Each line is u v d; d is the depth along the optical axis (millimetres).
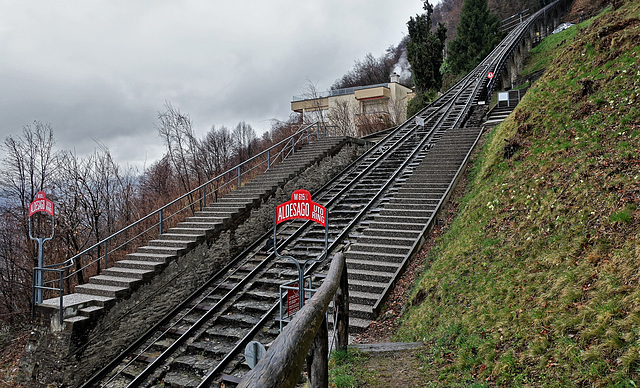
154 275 10367
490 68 24312
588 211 5117
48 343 8602
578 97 8094
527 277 4910
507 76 28516
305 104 38094
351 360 4797
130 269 10641
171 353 8102
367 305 7613
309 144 18906
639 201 4574
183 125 23516
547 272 4719
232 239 12695
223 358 7320
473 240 7051
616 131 6328
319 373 3334
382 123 29219
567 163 6594
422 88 28375
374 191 13539
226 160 33531
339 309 5023
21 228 16875
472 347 4324
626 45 7957
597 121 6984
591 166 5926
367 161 17141
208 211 13609
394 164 15352
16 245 16875
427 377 4117
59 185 17734
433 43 28750
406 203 11062
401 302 7523
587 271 4164
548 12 42906
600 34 8898
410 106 26953
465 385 3688
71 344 8414
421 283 7230
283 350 2016
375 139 22219
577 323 3561
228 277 11078
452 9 68062
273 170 16484
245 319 8648
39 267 9062
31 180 17703
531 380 3293
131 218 21844
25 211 16938
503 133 10336
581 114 7594
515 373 3502
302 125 30938
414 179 12078
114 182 21625
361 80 61719
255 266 11219
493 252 6184
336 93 38594
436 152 13484
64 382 8234
